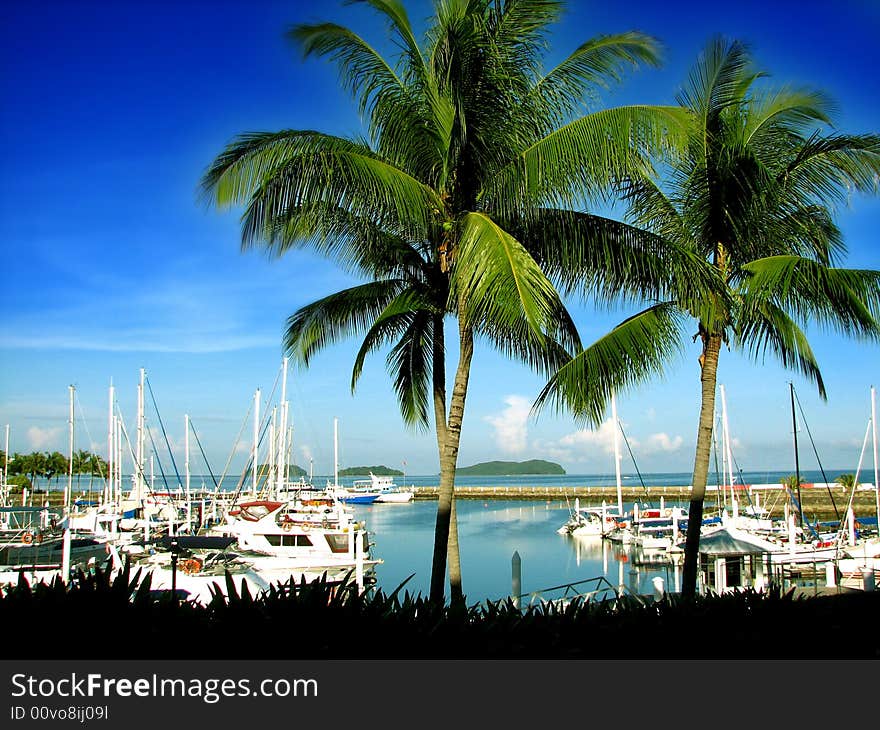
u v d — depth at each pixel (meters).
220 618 5.46
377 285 14.61
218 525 44.38
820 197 13.66
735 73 12.90
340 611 5.64
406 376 16.62
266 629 5.25
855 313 12.55
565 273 12.62
